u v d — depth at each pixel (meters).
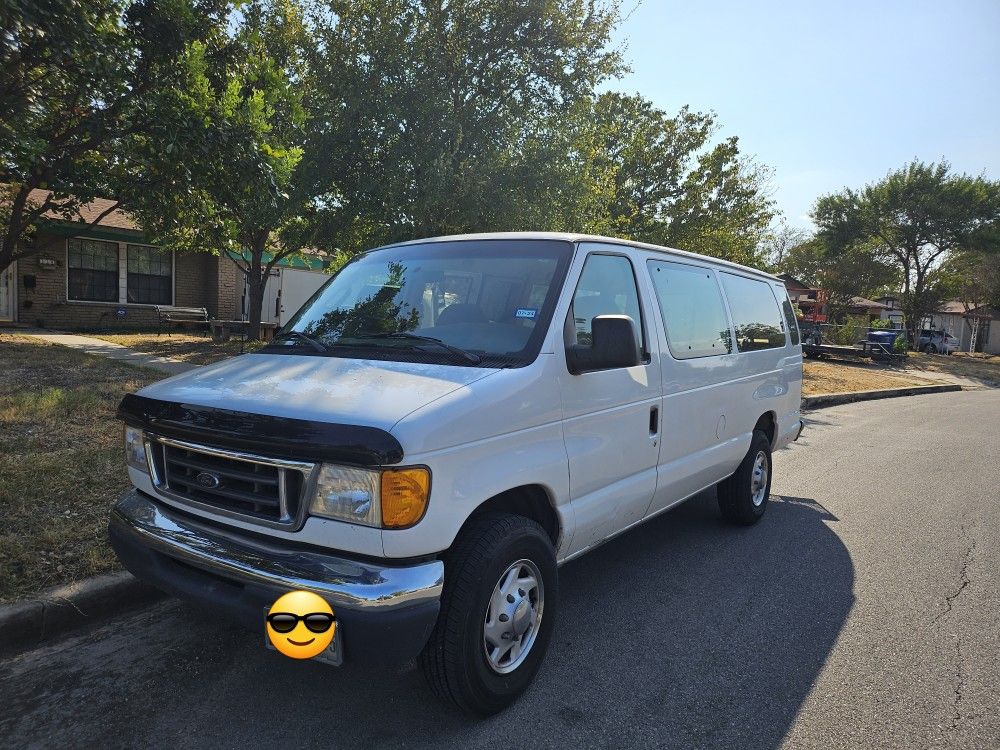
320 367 3.07
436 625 2.65
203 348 13.23
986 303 47.03
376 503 2.38
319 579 2.41
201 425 2.69
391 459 2.36
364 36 10.14
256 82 7.56
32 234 9.48
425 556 2.52
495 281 3.49
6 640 3.25
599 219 12.85
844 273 41.78
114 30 6.23
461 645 2.65
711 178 17.03
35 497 4.53
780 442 6.02
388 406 2.55
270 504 2.57
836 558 5.00
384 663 2.42
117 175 6.93
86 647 3.32
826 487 7.26
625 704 3.04
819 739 2.83
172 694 2.97
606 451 3.47
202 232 8.74
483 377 2.86
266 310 20.62
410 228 10.06
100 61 5.84
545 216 10.52
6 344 11.88
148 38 6.27
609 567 4.71
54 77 6.27
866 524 5.89
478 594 2.69
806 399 14.52
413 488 2.41
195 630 3.51
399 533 2.40
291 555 2.52
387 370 2.96
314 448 2.41
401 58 9.91
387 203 10.22
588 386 3.32
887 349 26.75
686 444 4.32
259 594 2.48
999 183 36.91
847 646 3.64
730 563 4.84
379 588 2.38
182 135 6.14
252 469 2.63
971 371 27.77
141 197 7.00
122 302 17.59
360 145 10.34
